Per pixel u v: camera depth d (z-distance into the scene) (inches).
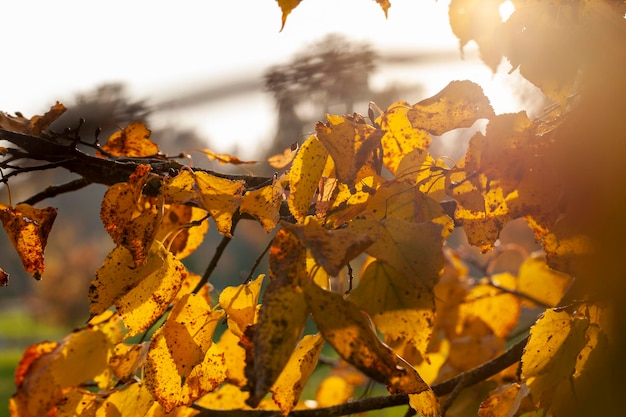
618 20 36.4
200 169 41.3
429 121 36.8
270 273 31.9
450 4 40.2
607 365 35.3
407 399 44.2
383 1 37.1
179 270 37.2
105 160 40.8
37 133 42.6
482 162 36.1
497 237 36.6
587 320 35.9
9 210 39.2
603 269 35.6
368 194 35.4
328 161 36.2
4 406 238.1
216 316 37.1
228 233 35.9
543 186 36.2
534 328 36.3
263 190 36.4
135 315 36.9
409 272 31.8
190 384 37.2
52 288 475.8
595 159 35.8
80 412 38.3
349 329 31.3
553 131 36.2
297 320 31.0
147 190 42.7
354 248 31.1
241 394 45.3
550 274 57.7
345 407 44.6
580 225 35.8
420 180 36.1
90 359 38.9
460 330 58.4
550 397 36.1
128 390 38.6
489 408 38.5
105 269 36.2
